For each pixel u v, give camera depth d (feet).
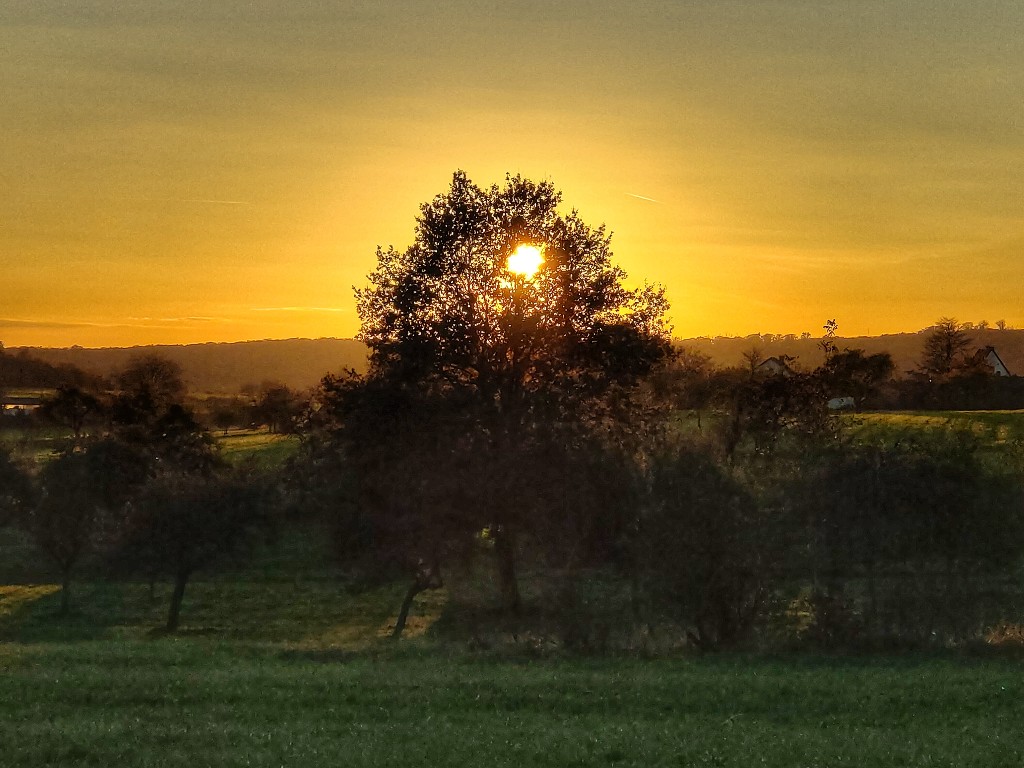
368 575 146.20
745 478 83.56
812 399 207.10
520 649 78.69
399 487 139.85
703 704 56.54
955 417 282.15
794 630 79.20
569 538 97.04
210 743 48.52
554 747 47.29
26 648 82.94
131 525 161.79
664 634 80.23
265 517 163.53
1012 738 49.39
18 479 182.39
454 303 153.07
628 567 82.48
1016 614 77.97
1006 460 86.58
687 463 83.05
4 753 46.42
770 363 311.68
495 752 46.75
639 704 56.70
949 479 80.18
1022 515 79.15
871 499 79.51
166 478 169.99
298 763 44.96
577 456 124.57
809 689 59.41
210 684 61.46
